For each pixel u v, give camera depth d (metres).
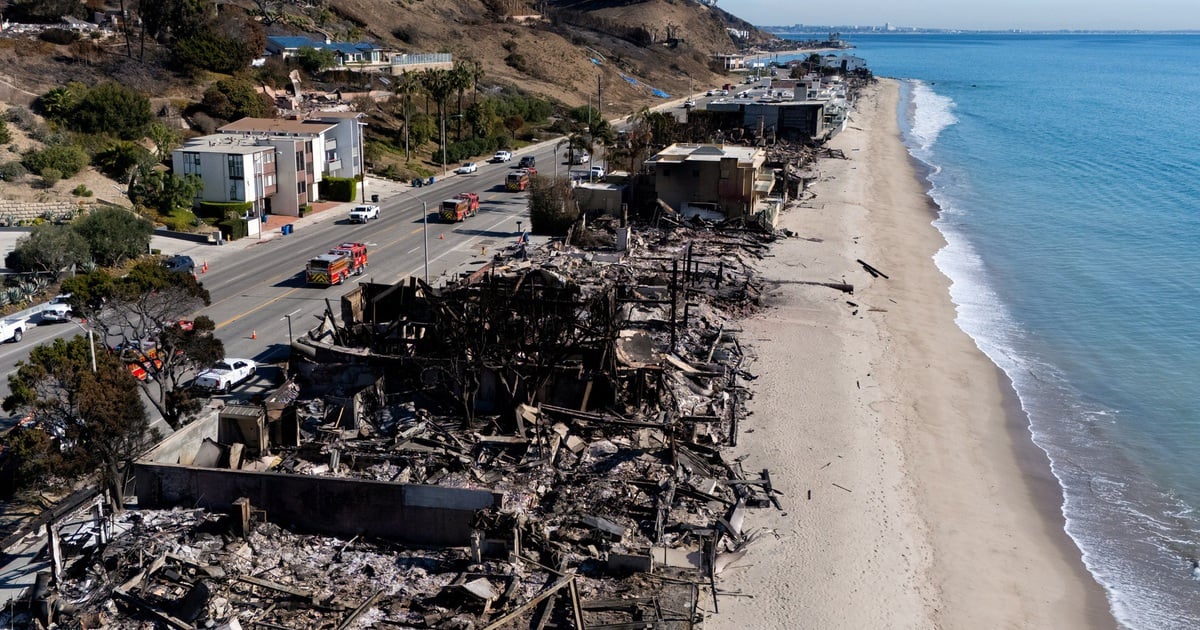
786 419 51.19
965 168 143.38
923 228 102.38
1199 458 50.09
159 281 49.03
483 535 36.09
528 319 53.06
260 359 56.78
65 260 69.81
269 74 137.00
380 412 48.97
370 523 37.44
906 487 45.03
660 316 65.12
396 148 132.50
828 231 98.00
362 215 96.69
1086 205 115.06
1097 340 67.94
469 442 45.72
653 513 39.81
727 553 38.06
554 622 32.12
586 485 41.69
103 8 147.38
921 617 35.19
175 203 91.31
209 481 38.06
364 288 61.03
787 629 33.69
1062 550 41.00
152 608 31.92
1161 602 37.56
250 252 84.00
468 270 77.00
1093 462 49.44
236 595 32.97
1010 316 73.19
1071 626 35.69
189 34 132.75
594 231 89.88
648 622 32.09
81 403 36.00
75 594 32.53
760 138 153.12
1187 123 196.12
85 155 94.12
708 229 93.94
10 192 85.38
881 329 68.12
